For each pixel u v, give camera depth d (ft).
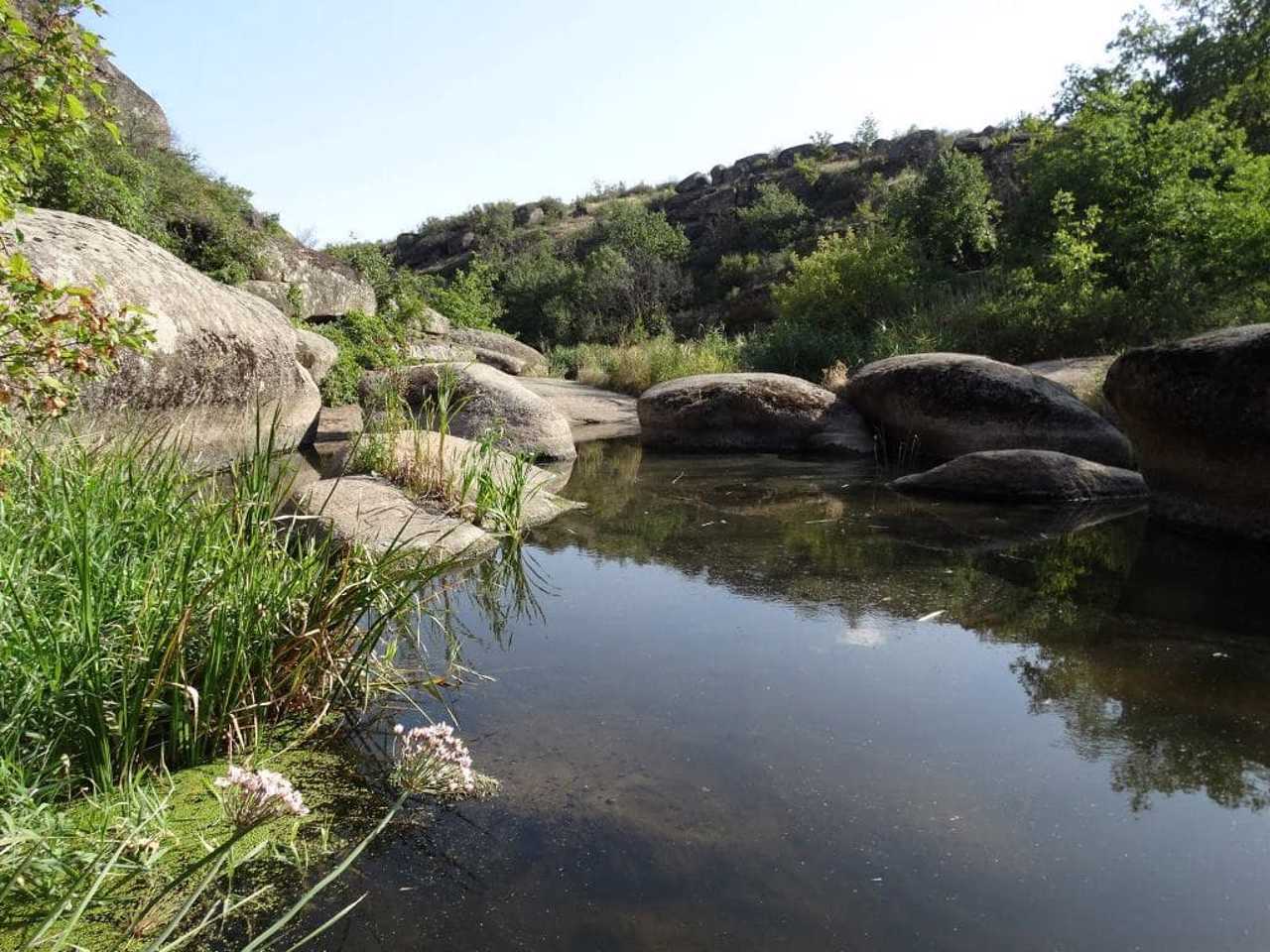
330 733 9.03
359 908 6.21
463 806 7.65
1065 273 39.63
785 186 118.32
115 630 8.13
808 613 13.28
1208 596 13.87
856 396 32.94
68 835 6.44
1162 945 5.92
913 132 112.06
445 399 20.70
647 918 6.15
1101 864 6.90
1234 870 6.82
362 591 9.98
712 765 8.46
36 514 9.23
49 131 8.30
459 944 5.84
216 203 56.95
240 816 6.57
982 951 5.83
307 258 58.65
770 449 32.68
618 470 27.76
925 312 45.73
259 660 9.09
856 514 20.59
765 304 84.43
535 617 13.17
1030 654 11.50
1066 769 8.45
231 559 9.45
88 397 16.49
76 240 18.39
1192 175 48.62
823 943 5.90
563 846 7.06
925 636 12.23
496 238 145.69
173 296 19.88
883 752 8.75
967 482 22.89
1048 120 56.08
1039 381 27.20
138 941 5.72
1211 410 17.40
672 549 17.30
